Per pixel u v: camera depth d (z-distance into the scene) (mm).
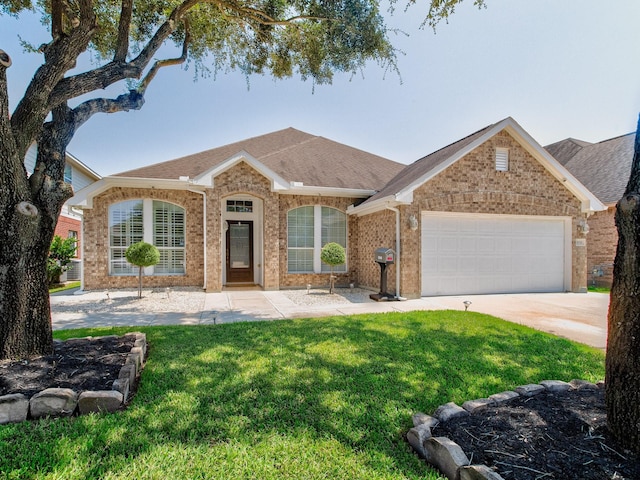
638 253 2582
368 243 13953
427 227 11828
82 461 2688
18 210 4219
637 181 2678
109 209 13344
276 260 13438
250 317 8477
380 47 7941
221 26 9242
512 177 12508
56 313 8977
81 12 4699
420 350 5520
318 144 18719
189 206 13867
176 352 5387
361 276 14578
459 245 12203
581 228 13219
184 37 9094
